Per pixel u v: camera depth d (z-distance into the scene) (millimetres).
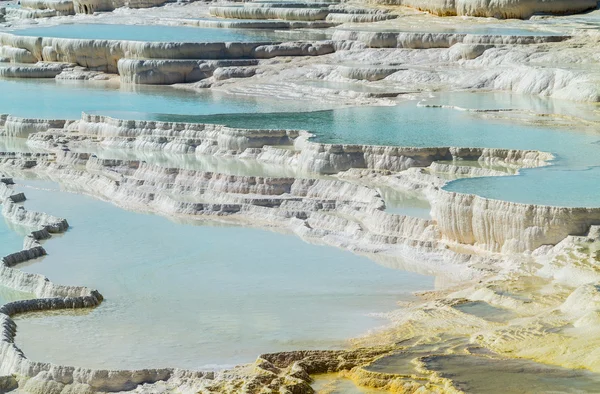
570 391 14703
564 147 30406
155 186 33094
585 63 43031
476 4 57688
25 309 22453
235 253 26578
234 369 18250
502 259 23531
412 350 17594
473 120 35875
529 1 56125
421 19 58688
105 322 21641
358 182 30781
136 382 18375
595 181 25547
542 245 23156
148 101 44906
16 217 31047
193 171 33000
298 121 37062
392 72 46188
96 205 32250
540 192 24531
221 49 52219
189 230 29016
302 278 24219
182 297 23094
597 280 20562
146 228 29312
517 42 46938
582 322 17594
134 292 23609
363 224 27828
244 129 35625
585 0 56812
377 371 16375
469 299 21266
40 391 18578
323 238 27609
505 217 23609
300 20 62812
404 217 26594
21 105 45344
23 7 79250
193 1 74750
